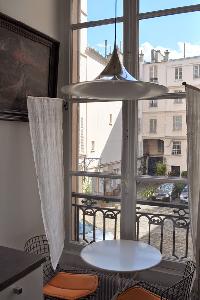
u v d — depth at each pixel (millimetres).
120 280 2342
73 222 2754
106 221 2625
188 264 2059
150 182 2432
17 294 1346
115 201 2578
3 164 2135
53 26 2613
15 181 2246
